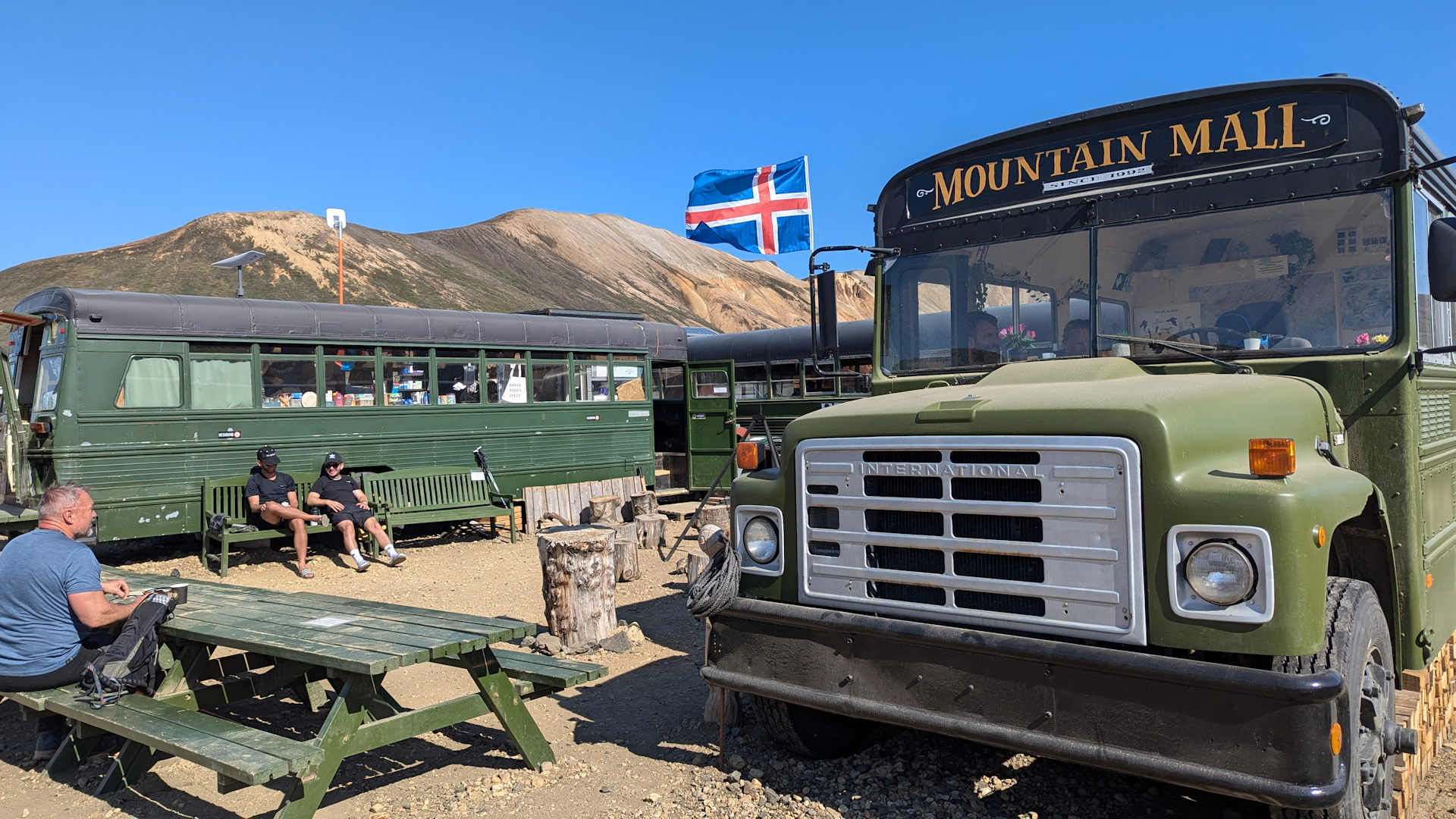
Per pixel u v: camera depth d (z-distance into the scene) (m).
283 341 11.18
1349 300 4.07
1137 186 4.55
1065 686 3.29
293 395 11.34
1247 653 3.02
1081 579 3.33
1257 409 3.58
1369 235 4.03
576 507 13.33
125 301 10.17
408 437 12.09
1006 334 4.89
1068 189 4.75
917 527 3.76
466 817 4.20
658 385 18.38
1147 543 3.20
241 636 4.59
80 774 4.94
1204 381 3.79
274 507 10.22
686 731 5.23
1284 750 2.90
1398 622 3.98
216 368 10.78
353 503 10.77
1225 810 4.07
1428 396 4.30
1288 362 4.16
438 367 12.51
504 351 13.12
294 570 10.45
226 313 10.79
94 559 5.00
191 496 10.51
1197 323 4.39
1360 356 4.04
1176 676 3.04
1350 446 4.06
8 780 4.91
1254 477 3.11
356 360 11.81
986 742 3.44
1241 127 4.32
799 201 14.22
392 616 5.02
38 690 4.82
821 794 4.31
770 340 18.03
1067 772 4.49
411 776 4.71
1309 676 2.88
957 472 3.60
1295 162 4.19
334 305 11.67
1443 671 4.98
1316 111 4.15
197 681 5.18
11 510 10.05
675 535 12.73
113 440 10.05
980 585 3.55
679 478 17.58
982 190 5.03
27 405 11.35
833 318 5.37
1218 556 3.07
